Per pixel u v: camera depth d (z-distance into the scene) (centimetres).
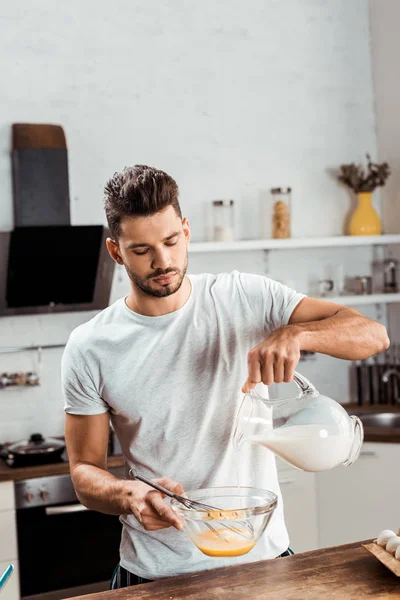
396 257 467
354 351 192
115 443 371
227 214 419
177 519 165
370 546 180
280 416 178
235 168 439
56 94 403
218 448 202
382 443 375
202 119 432
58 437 403
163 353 202
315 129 457
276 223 432
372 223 450
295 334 180
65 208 380
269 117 447
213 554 162
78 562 349
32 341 401
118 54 414
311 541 386
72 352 205
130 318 205
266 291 210
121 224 184
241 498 174
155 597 163
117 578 204
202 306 205
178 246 187
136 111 418
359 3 466
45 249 358
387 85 459
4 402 396
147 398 201
